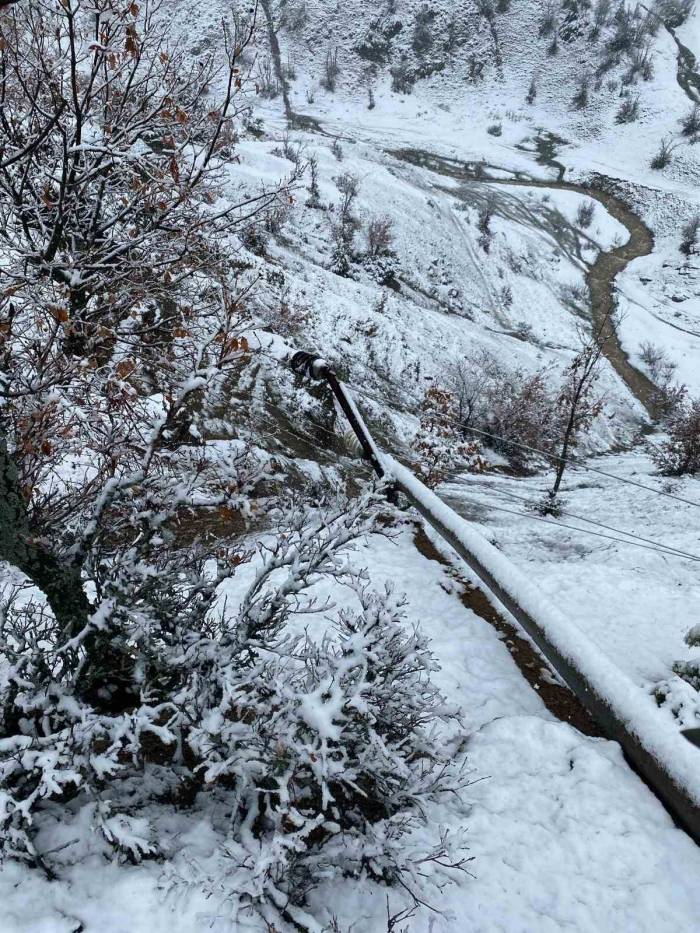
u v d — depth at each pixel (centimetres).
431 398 1861
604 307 5631
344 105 9775
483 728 531
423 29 10594
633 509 1936
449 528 887
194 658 352
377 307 3553
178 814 357
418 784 362
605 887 387
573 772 479
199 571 409
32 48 521
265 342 1474
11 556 338
